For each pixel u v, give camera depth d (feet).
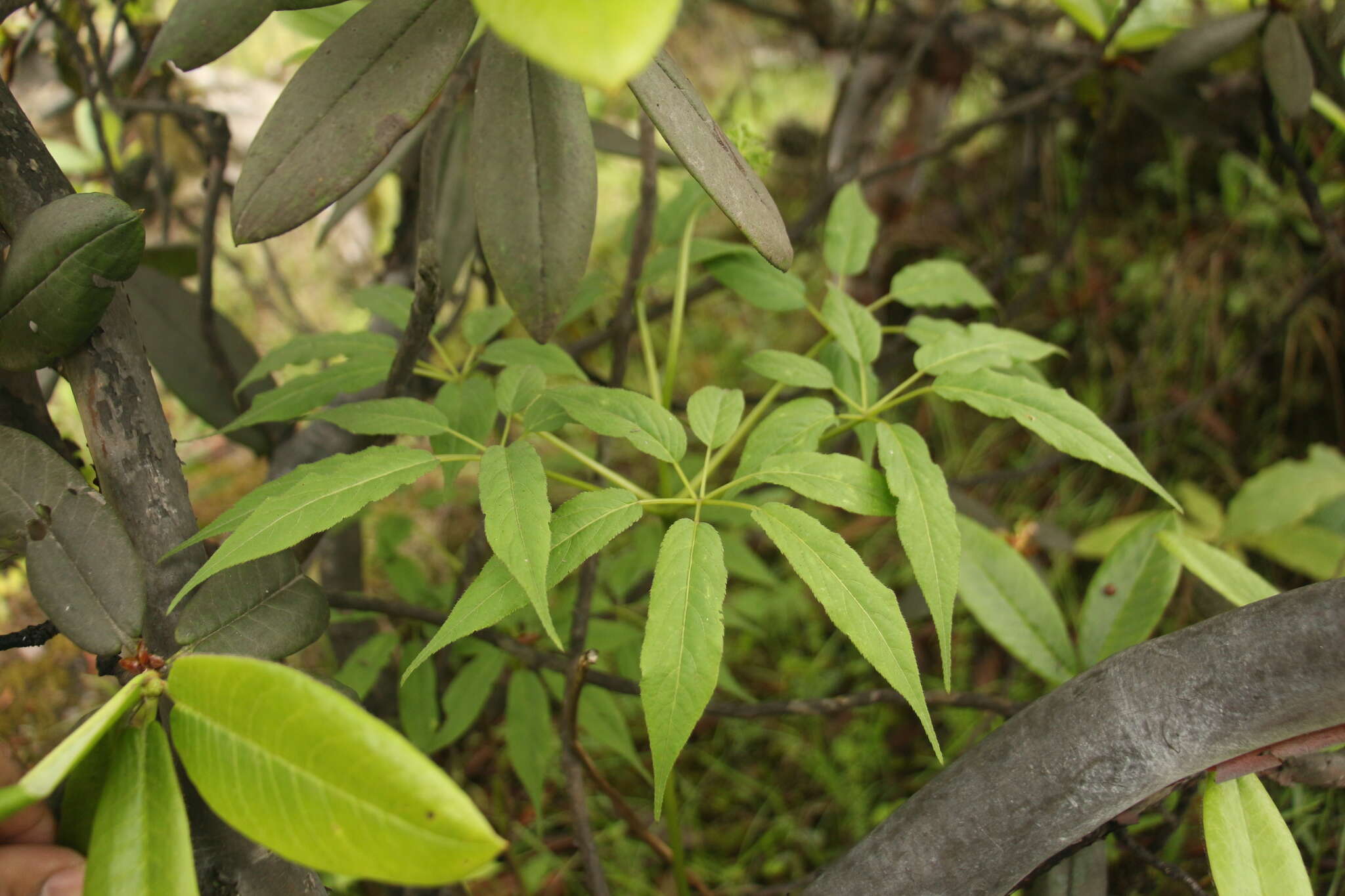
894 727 4.12
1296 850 1.74
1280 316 3.77
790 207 5.91
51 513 1.67
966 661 4.22
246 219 1.66
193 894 1.43
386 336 2.34
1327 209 4.39
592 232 1.82
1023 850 1.71
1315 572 3.39
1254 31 2.64
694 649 1.61
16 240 1.64
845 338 2.19
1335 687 1.57
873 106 3.98
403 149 2.54
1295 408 4.53
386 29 1.70
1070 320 4.99
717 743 4.12
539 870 3.47
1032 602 2.25
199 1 1.76
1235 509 3.57
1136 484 4.61
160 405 1.75
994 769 1.72
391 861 1.34
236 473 5.07
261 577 1.73
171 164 3.81
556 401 1.94
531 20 1.21
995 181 5.35
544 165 1.81
